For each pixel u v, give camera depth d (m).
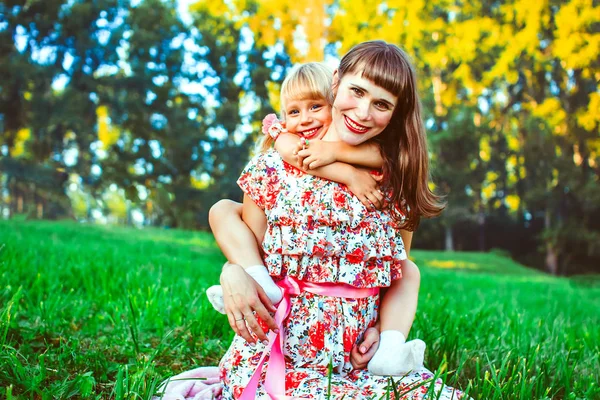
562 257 31.61
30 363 2.84
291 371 2.30
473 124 28.77
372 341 2.36
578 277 18.53
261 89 28.69
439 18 27.27
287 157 2.38
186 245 13.71
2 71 23.56
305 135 2.75
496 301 7.41
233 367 2.43
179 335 3.47
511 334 4.24
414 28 26.50
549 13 26.98
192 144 26.09
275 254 2.35
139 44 26.30
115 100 25.42
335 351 2.33
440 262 22.91
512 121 31.88
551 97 29.50
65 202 21.06
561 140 29.39
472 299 7.93
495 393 2.53
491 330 4.26
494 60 28.69
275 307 2.34
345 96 2.31
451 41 26.95
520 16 26.42
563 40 25.42
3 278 4.39
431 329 3.90
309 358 2.34
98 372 2.85
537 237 31.36
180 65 27.55
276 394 2.21
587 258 31.45
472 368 3.32
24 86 24.39
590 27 26.00
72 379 2.71
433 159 25.53
